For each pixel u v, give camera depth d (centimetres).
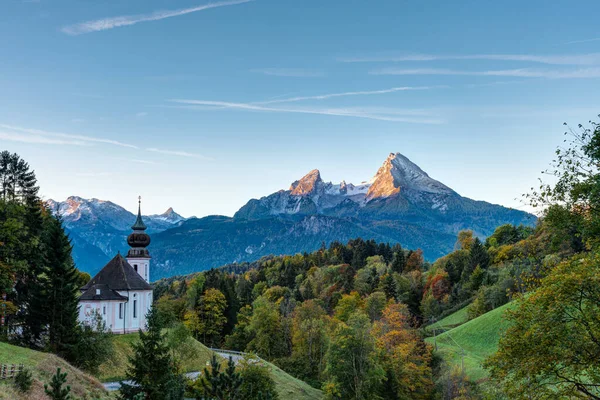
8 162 10488
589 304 3203
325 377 10344
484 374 8531
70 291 7444
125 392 5488
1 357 5666
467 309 14462
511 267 13425
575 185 3559
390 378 8869
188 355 7931
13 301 8050
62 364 6278
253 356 7525
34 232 8806
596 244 3525
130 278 9819
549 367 3256
